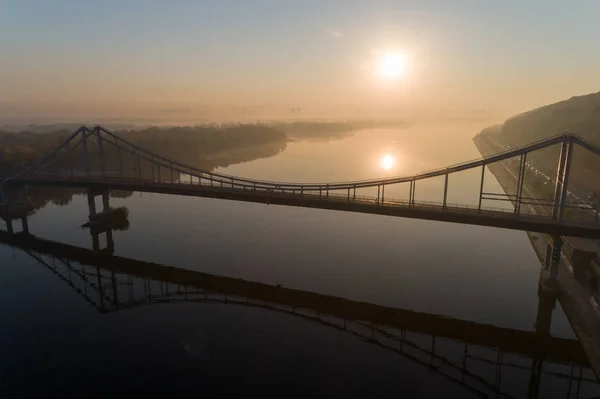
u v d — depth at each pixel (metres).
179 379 37.50
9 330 46.94
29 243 80.38
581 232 50.16
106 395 35.31
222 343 43.72
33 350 42.69
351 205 62.53
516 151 53.56
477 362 40.72
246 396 35.12
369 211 61.38
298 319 49.12
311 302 53.28
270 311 51.16
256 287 58.03
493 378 38.75
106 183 87.50
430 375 38.88
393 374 38.72
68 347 43.22
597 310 46.69
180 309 52.09
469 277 59.69
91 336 45.53
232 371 38.66
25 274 65.81
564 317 48.72
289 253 70.31
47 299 55.88
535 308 50.94
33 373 38.66
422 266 63.91
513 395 36.34
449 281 58.44
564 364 41.12
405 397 35.56
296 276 61.06
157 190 81.62
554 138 51.34
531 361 41.34
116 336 45.44
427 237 78.94
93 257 72.19
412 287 56.78
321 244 74.75
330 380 37.50
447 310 50.81
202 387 36.28
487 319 48.84
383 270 62.56
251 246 74.38
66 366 39.69
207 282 60.09
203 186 78.31
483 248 72.44
